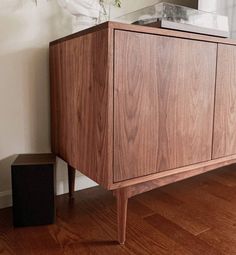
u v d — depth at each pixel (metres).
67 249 0.86
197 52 0.99
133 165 0.89
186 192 1.33
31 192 0.98
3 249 0.86
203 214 1.10
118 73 0.81
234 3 1.50
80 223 1.03
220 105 1.10
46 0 1.17
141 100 0.87
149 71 0.88
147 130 0.90
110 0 1.34
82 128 0.97
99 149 0.87
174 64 0.93
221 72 1.08
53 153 1.20
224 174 1.58
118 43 0.80
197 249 0.86
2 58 1.10
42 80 1.21
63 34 1.23
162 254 0.84
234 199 1.24
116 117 0.83
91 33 0.86
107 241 0.91
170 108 0.95
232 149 1.18
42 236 0.94
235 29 1.50
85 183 1.37
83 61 0.92
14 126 1.17
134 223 1.02
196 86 1.01
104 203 1.20
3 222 1.04
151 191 1.34
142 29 0.84
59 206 1.17
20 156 1.10
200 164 1.08
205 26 1.11
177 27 0.95
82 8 1.15
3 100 1.13
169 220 1.05
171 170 0.99
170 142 0.97
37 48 1.18
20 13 1.12
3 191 1.17
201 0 1.48
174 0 1.60
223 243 0.90
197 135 1.04
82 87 0.94
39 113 1.22
